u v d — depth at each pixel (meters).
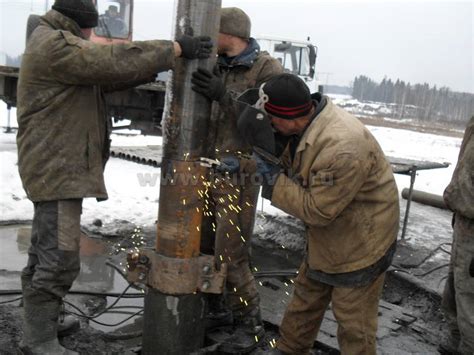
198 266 3.09
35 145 2.73
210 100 2.96
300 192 2.67
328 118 2.67
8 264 4.79
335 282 2.84
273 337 3.78
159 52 2.66
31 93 2.70
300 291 3.11
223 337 3.58
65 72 2.61
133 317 4.01
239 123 2.72
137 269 3.10
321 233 2.81
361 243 2.73
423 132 36.00
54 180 2.74
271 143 2.69
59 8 2.75
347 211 2.71
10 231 5.76
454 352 3.71
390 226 2.79
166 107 2.96
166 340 3.10
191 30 2.82
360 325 2.83
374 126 36.84
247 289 3.51
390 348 3.77
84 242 5.62
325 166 2.55
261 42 13.55
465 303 3.21
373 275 2.79
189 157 2.93
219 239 3.42
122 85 3.00
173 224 2.99
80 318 3.78
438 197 8.75
